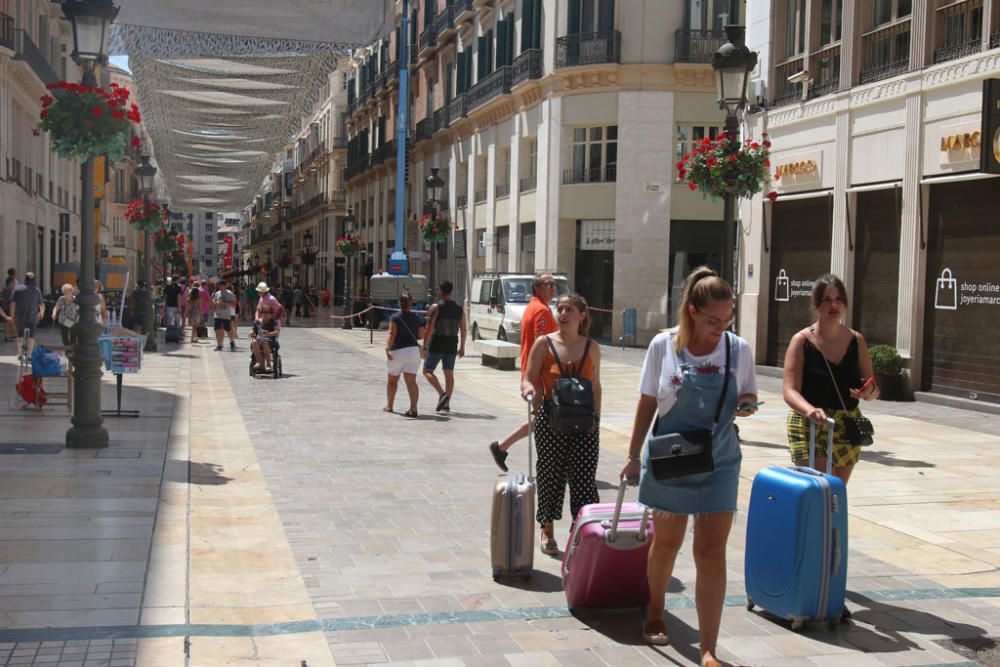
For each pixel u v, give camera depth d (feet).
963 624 17.60
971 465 33.47
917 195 53.01
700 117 96.53
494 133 122.72
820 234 63.05
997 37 47.91
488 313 90.07
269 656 15.24
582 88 99.19
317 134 273.95
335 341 101.40
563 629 16.88
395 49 172.96
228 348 87.30
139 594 17.66
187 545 21.11
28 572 18.69
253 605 17.67
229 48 30.32
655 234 96.48
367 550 21.61
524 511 19.39
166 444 33.53
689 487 14.82
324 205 249.14
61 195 140.05
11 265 104.78
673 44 95.76
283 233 335.88
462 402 49.75
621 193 96.99
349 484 28.63
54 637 15.44
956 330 51.21
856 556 22.15
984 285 49.14
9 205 103.40
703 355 15.20
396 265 123.13
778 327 67.82
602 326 102.63
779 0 67.51
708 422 15.05
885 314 57.00
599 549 16.94
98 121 30.91
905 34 55.31
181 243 244.22
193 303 95.50
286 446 35.09
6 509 23.47
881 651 16.17
